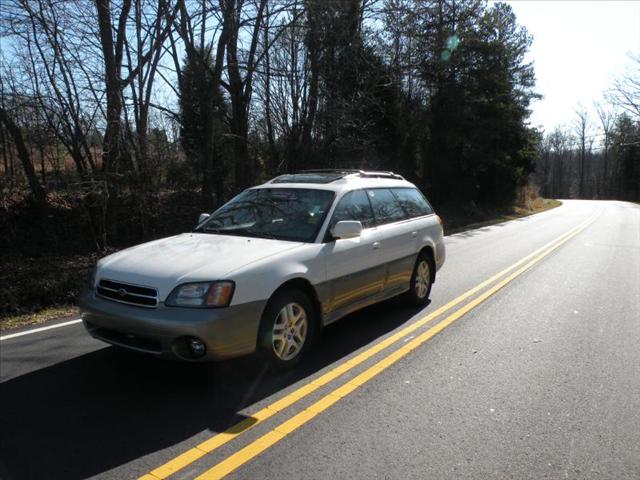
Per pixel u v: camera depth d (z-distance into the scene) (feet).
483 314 22.91
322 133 55.11
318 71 52.54
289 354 15.61
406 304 23.85
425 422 12.53
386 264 20.15
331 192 18.57
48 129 34.04
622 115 144.25
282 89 52.16
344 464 10.64
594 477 10.32
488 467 10.61
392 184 22.88
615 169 286.87
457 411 13.15
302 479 10.10
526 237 59.31
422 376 15.44
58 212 39.78
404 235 21.56
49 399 13.57
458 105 96.53
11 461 10.60
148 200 39.04
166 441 11.47
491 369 16.12
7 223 36.37
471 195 112.47
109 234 38.29
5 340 18.88
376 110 78.79
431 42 88.22
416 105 97.09
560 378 15.47
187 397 13.74
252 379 14.99
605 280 31.48
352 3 50.26
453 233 65.98
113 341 14.30
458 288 28.58
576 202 207.10
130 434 11.75
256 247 15.66
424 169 104.06
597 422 12.66
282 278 14.84
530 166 129.39
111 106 33.42
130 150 36.27
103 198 34.35
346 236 16.85
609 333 20.24
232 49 46.01
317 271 16.16
